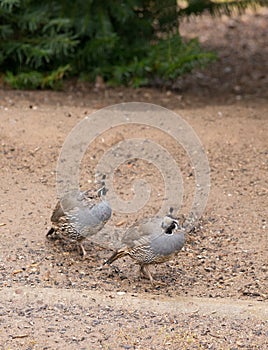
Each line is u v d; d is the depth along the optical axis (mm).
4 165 14781
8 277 10945
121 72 19516
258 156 15578
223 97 19828
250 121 17406
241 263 11820
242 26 27922
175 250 10602
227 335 9570
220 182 14539
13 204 13273
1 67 19688
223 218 13227
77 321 9734
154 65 19359
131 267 11578
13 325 9586
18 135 15906
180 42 19672
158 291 10805
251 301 10547
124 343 9305
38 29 19297
